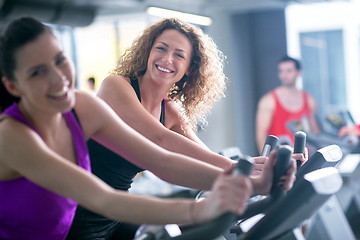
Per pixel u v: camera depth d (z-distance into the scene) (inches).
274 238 65.3
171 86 97.4
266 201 67.1
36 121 60.1
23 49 54.2
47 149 57.0
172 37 95.3
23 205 60.5
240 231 73.5
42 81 54.9
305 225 107.3
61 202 62.1
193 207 51.9
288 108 229.6
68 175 55.0
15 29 54.6
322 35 429.7
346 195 205.8
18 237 62.7
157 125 87.3
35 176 56.2
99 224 81.6
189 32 97.9
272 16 386.0
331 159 73.4
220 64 104.0
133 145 68.8
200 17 333.4
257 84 390.9
